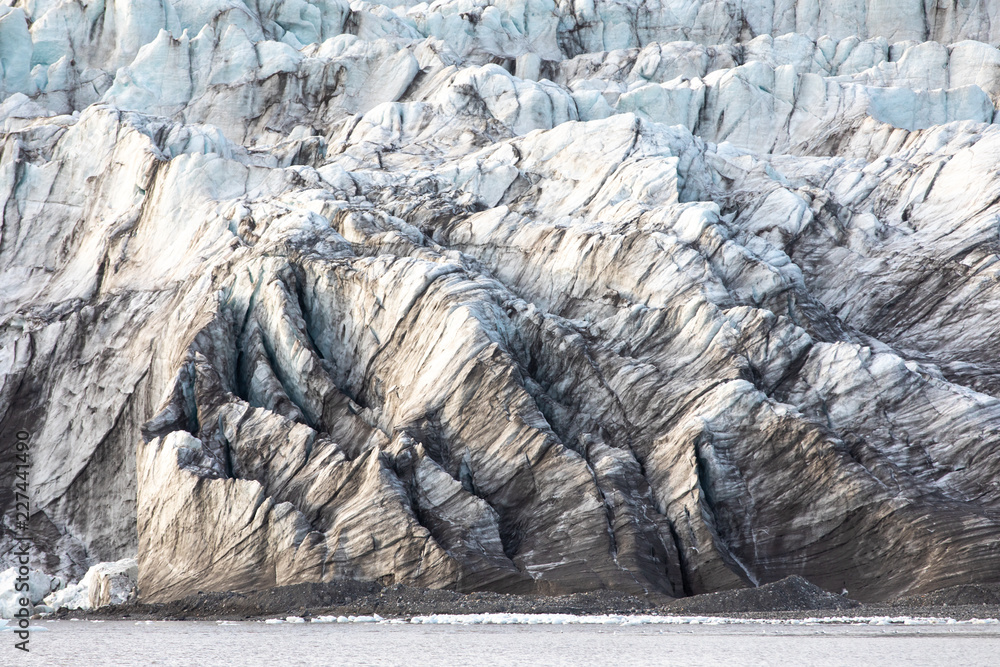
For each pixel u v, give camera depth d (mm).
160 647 139750
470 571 194625
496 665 117562
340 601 189875
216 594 197000
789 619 172125
